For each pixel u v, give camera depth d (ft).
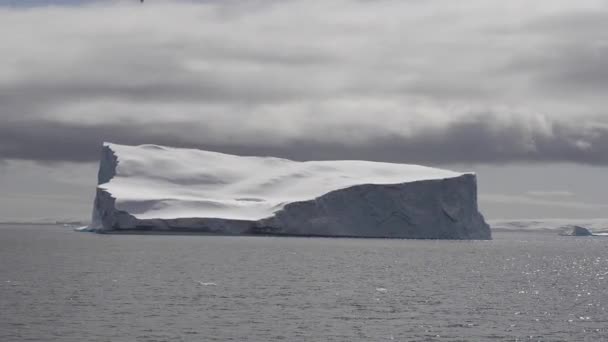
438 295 266.77
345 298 253.85
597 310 229.45
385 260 464.65
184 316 208.64
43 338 178.29
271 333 187.83
